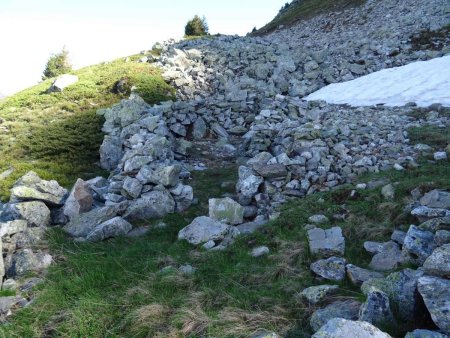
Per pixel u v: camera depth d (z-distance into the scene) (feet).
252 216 38.29
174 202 40.34
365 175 39.65
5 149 64.85
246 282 25.29
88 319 22.59
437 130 49.19
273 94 78.18
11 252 32.17
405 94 67.92
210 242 31.12
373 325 16.24
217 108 73.31
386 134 49.39
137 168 45.60
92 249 32.27
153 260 29.40
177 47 122.72
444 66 75.46
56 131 69.31
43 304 24.68
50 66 209.15
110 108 73.20
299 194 38.65
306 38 161.38
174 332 20.65
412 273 20.43
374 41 110.63
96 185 46.52
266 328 19.85
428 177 35.55
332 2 191.31
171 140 59.88
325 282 24.14
